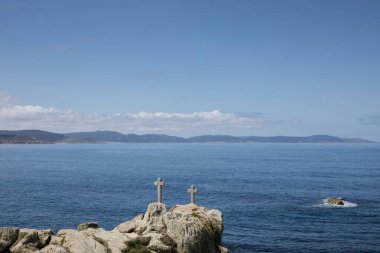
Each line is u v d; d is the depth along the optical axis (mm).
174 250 27797
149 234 28422
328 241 51875
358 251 47562
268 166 185375
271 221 63781
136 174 144500
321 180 123875
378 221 63469
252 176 137625
